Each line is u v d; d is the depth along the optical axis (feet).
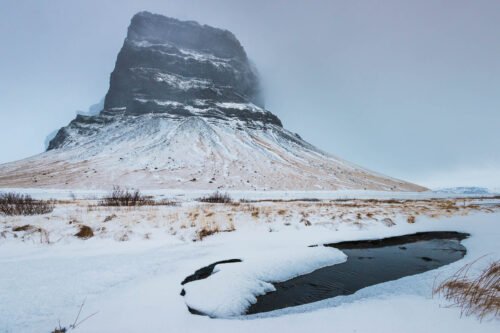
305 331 11.67
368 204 83.97
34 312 13.19
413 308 13.80
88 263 20.31
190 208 54.65
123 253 23.52
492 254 24.95
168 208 53.98
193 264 21.58
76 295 15.23
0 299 14.11
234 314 13.93
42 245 25.05
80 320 12.69
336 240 31.55
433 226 41.88
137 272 19.22
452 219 48.70
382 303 14.67
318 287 18.29
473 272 19.72
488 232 37.01
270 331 11.76
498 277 17.06
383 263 24.16
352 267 22.88
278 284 18.80
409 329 11.55
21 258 21.11
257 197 134.00
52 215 37.99
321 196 157.07
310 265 22.52
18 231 28.07
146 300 15.02
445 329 11.48
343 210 54.08
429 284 17.57
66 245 25.54
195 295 15.53
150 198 91.25
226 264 20.86
